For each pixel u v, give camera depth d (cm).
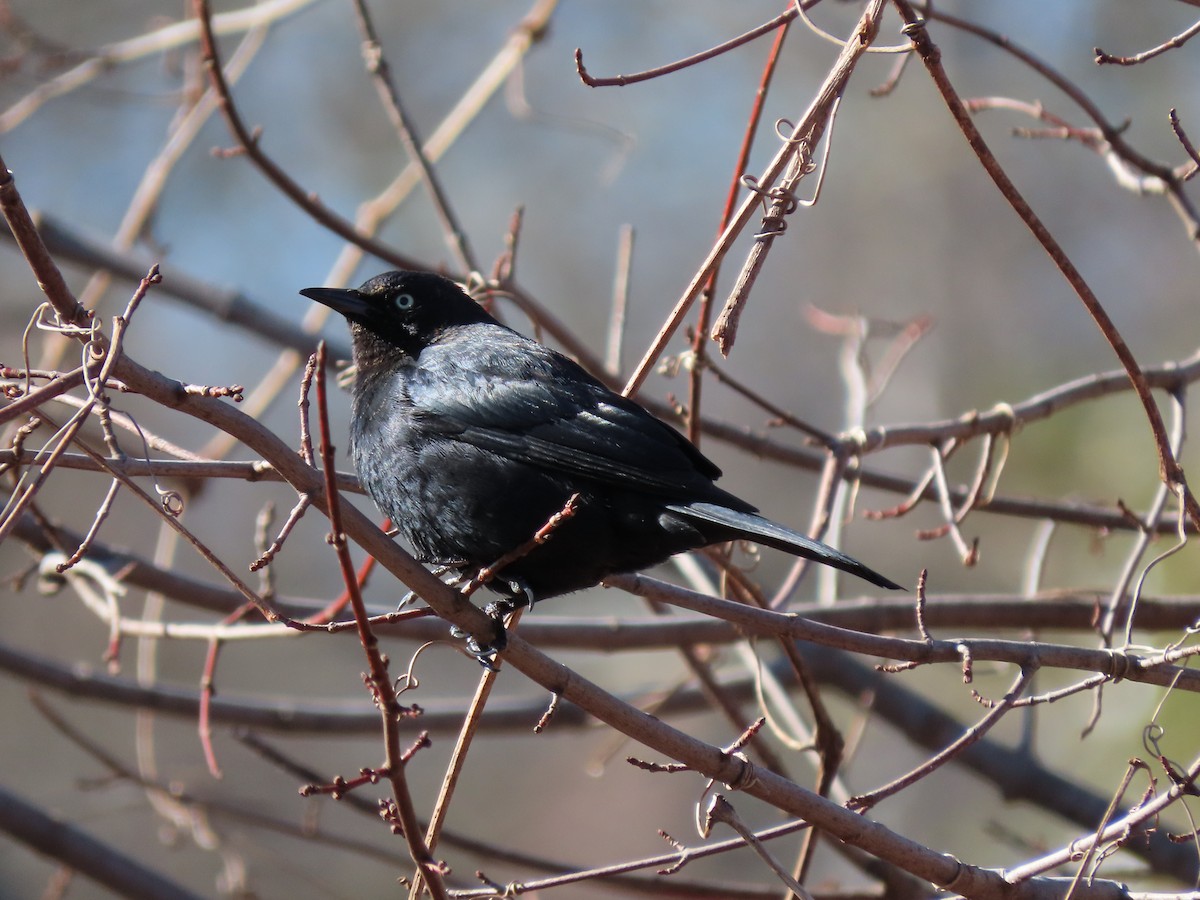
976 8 2267
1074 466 1611
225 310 1314
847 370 1140
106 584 921
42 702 1079
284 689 2092
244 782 1977
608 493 758
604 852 2183
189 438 2178
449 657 2173
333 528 504
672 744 652
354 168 2302
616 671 1827
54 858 1120
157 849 1925
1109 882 693
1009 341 2217
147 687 1142
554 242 2392
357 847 1036
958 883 671
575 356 1009
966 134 671
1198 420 1422
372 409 821
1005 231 2266
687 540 742
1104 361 2153
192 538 597
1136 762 661
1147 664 712
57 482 2088
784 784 661
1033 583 1048
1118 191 2217
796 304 2370
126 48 1284
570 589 786
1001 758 1235
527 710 1217
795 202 663
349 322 891
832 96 673
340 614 1019
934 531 930
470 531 778
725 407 2338
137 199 1345
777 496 2292
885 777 1942
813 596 2005
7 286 1981
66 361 1392
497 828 2194
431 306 879
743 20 2339
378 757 2116
